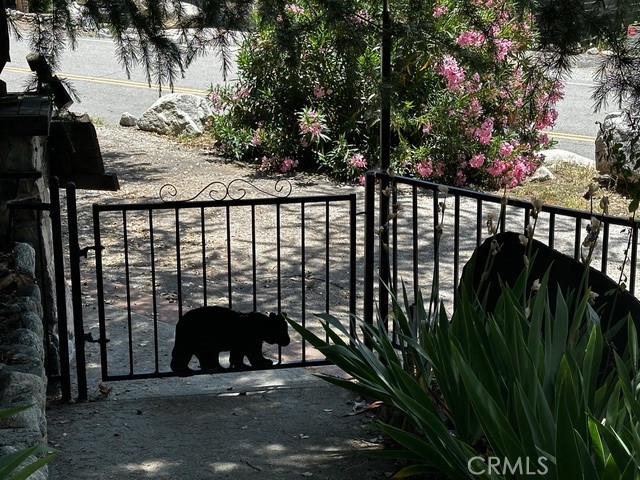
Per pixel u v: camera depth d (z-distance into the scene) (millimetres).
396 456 4910
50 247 7055
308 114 12367
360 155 12164
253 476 5395
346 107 12625
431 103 12414
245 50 12906
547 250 5715
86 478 5371
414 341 5211
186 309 8125
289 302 8391
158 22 6055
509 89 11867
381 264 6477
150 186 11797
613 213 11125
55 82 6559
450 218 10711
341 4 6137
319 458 5566
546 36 5844
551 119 12500
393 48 6676
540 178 12633
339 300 8461
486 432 4500
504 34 10727
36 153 6445
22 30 6332
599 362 4809
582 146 15078
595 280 5539
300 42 6520
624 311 5449
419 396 4895
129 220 10367
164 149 13906
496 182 12383
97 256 6227
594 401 4723
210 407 6152
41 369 5410
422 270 9234
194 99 15172
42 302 6621
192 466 5488
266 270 9094
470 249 9859
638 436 4301
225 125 13555
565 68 5988
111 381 6516
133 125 15359
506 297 5062
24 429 4871
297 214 10695
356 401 6199
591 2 5777
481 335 5008
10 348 5555
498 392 4777
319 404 6188
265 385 6500
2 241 6555
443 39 6387
